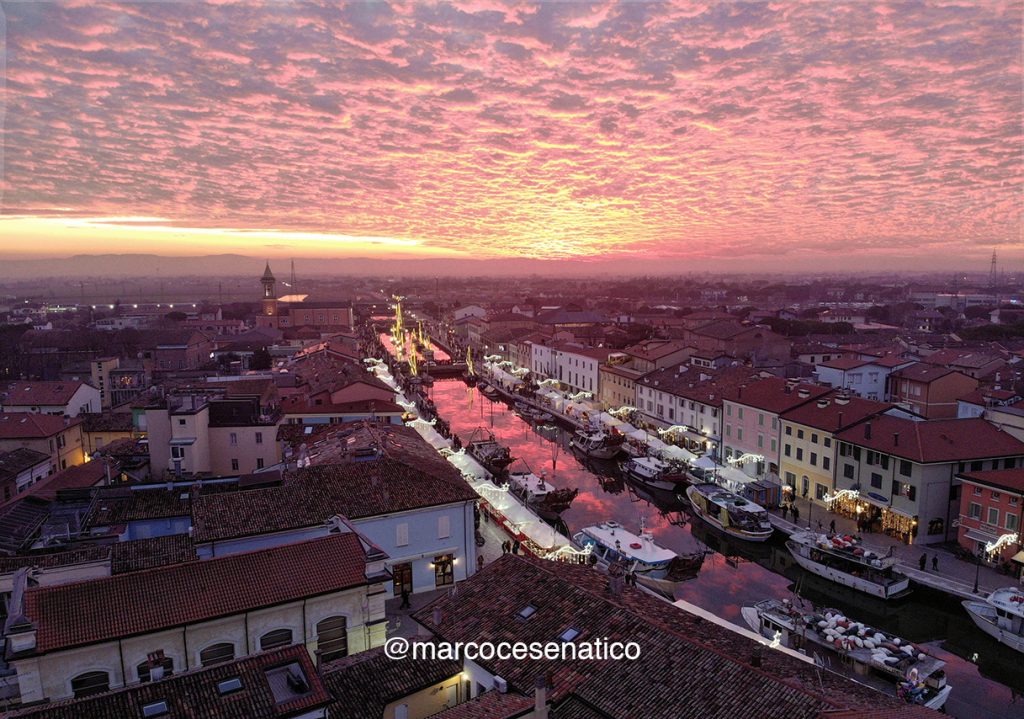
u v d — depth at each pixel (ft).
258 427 220.02
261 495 152.05
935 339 575.79
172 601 103.40
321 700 80.38
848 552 185.06
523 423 419.33
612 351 465.88
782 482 263.49
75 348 581.53
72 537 141.49
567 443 369.09
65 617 97.09
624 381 402.93
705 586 190.39
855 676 140.15
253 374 392.68
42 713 73.97
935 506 203.31
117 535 142.10
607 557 195.42
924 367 346.95
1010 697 140.46
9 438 258.37
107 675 97.25
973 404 284.82
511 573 116.26
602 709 83.66
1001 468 209.46
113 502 158.40
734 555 217.36
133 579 105.19
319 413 289.74
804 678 92.07
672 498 269.03
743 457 282.77
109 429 292.61
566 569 120.26
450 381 617.21
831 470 237.04
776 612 160.66
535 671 92.94
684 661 87.97
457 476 181.37
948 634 169.78
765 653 99.30
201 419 214.48
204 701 77.51
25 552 135.33
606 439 326.03
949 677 148.25
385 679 97.14
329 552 117.91
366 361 554.87
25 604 97.25
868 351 442.09
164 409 211.61
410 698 96.58
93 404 358.64
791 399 268.82
